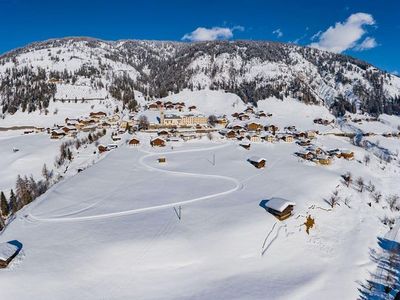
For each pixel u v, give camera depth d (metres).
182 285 46.44
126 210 64.75
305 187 81.12
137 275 47.31
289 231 60.50
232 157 110.31
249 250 54.59
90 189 76.69
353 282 50.78
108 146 123.31
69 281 44.69
